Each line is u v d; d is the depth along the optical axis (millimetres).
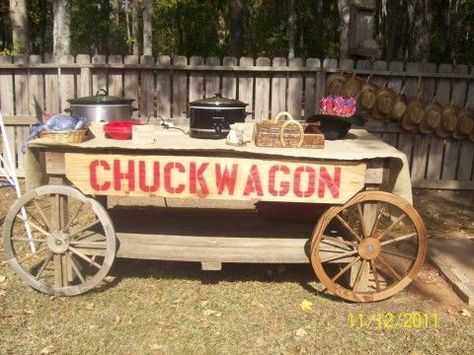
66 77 7812
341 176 4168
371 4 6969
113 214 5441
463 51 21562
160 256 4406
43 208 6762
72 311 4227
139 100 7898
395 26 21109
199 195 4207
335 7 24703
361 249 4344
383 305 4457
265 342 3857
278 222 5223
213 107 4340
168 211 5656
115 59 7734
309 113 7934
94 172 4215
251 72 7859
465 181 8008
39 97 7855
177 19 21812
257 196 4188
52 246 4336
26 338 3848
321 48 23094
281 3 22984
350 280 4535
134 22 21094
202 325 4059
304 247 4535
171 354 3697
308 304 4395
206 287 4703
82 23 21000
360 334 3984
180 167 4176
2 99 7859
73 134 4141
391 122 7824
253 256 4410
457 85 7926
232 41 17969
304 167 4148
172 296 4516
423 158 7980
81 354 3672
